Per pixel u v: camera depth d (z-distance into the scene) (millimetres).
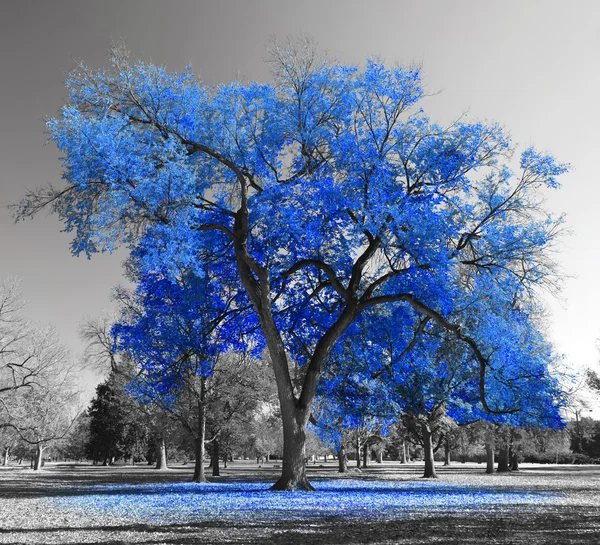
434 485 25172
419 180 21906
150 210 17000
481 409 30000
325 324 24844
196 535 8719
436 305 21734
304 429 20500
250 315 25375
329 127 22641
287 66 21938
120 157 16984
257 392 35781
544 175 21266
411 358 26016
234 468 69375
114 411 66562
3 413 43906
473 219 22000
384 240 20391
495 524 9984
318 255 22797
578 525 9828
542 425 26172
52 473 49625
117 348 27875
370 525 9891
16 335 43281
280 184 20812
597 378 36469
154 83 20531
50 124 16719
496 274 22000
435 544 7715
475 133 21453
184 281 24000
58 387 45781
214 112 21453
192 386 33000
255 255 22672
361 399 26000
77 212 18125
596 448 76000
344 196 20359
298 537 8500
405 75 21906
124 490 22156
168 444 62531
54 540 8250
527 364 23250
